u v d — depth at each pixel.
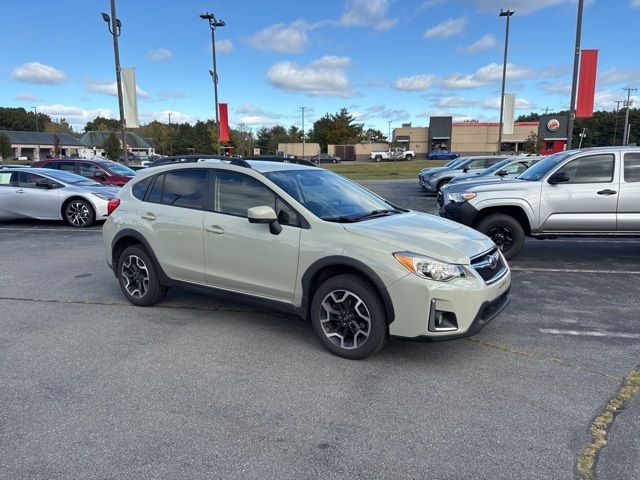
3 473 2.62
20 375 3.79
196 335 4.61
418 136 73.38
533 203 7.44
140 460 2.73
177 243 4.96
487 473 2.61
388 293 3.71
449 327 3.66
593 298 5.76
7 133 92.00
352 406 3.31
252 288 4.50
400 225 4.21
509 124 24.59
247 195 4.55
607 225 7.34
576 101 15.12
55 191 11.41
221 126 29.67
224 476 2.60
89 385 3.62
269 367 3.91
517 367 3.90
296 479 2.58
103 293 6.04
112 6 18.03
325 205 4.45
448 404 3.33
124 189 5.60
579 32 14.69
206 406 3.31
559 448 2.83
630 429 3.02
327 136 84.88
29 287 6.32
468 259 3.77
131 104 18.91
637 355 4.12
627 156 7.28
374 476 2.60
